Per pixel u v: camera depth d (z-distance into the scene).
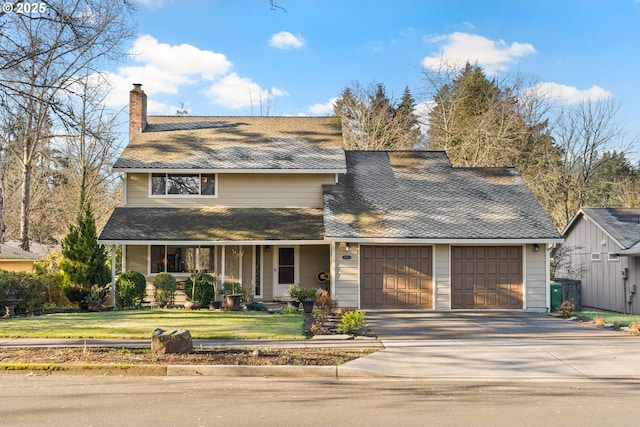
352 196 24.17
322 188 25.03
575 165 42.00
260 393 8.95
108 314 18.48
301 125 29.27
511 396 8.90
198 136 27.58
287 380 10.03
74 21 15.91
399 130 46.91
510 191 24.88
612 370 10.82
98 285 21.92
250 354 11.55
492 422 7.43
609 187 46.47
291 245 25.06
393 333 14.99
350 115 48.81
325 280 24.98
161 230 23.11
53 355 11.31
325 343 13.09
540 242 21.30
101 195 40.16
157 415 7.58
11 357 11.12
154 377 10.15
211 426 7.11
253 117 30.36
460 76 46.06
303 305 20.81
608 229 28.34
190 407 8.02
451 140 43.19
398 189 24.88
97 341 13.04
